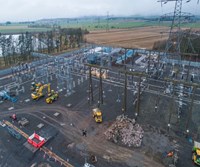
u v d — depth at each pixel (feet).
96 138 130.00
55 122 148.56
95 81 223.30
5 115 159.22
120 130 134.10
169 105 167.84
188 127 138.21
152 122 145.89
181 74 224.12
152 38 493.77
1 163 110.52
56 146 123.24
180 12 186.91
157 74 222.89
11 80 230.68
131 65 261.03
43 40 378.32
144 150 118.62
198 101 172.96
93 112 155.22
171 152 113.80
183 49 280.10
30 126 144.05
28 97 189.16
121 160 111.65
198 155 108.68
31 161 111.65
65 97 188.14
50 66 268.21
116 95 188.75
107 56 299.58
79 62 278.05
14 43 349.61
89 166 103.40
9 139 130.41
